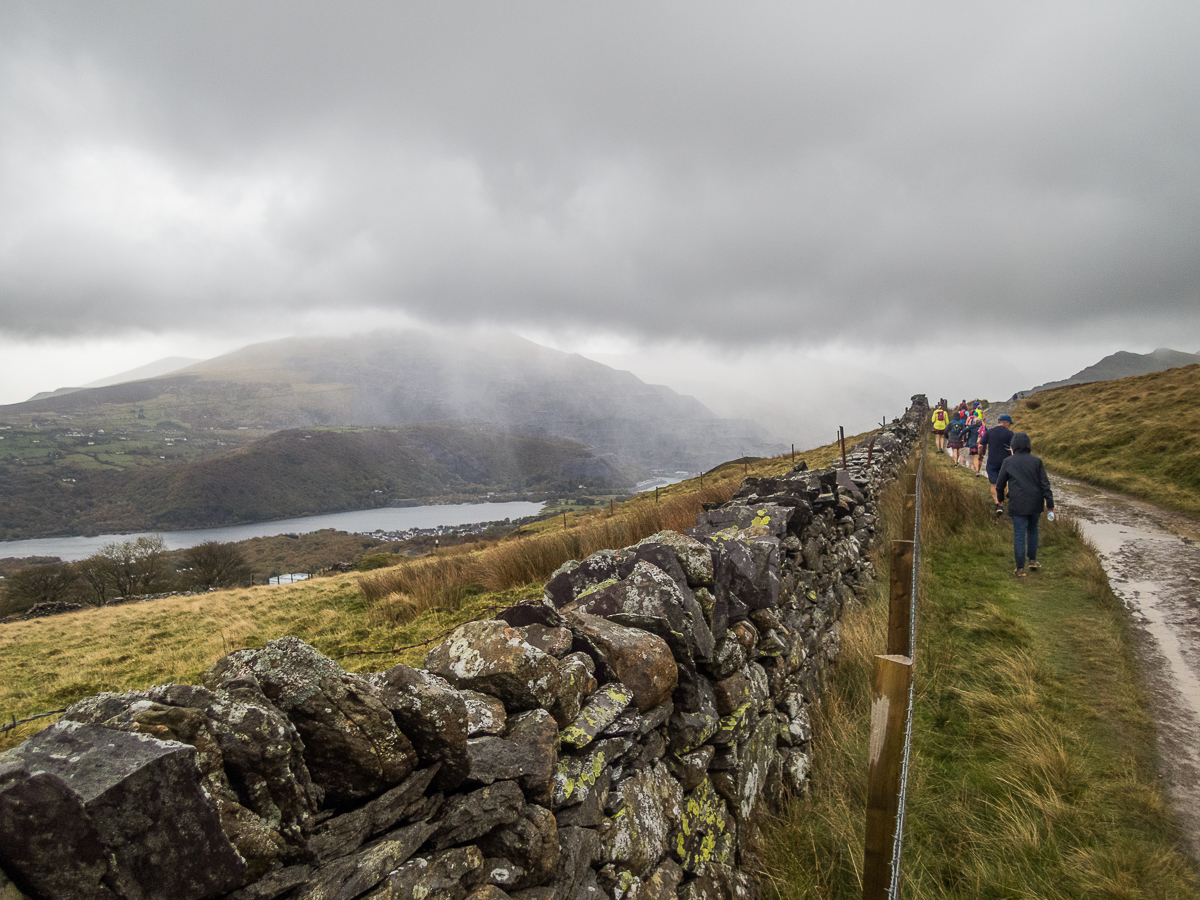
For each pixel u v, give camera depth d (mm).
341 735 1527
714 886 3070
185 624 16047
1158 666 5840
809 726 4891
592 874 2311
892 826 2557
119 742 1166
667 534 3768
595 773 2369
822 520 6828
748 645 3914
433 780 1879
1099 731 4742
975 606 7453
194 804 1173
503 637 2293
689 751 3182
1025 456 8672
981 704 5070
